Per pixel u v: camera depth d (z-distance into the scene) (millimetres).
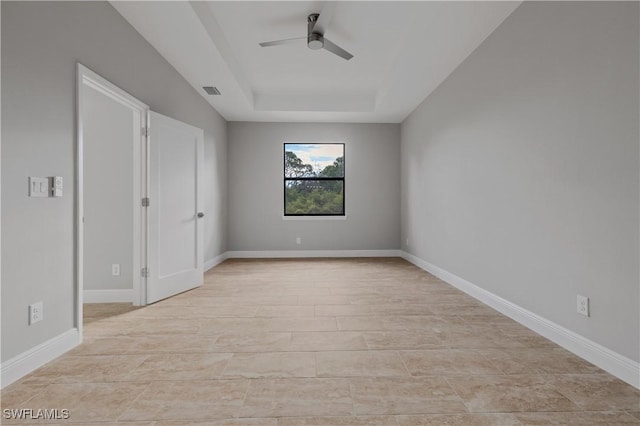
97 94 3127
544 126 2250
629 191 1653
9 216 1651
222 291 3547
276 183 6023
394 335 2299
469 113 3342
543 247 2277
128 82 2717
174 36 2953
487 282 3037
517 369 1807
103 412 1422
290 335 2303
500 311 2805
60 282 1982
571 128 2010
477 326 2475
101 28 2355
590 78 1868
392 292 3502
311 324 2523
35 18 1786
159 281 3168
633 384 1628
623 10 1668
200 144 3754
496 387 1624
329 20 2900
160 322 2574
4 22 1614
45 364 1853
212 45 3115
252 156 5992
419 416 1397
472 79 3271
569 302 2047
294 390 1599
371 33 3373
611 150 1746
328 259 5781
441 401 1506
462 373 1763
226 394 1563
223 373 1765
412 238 5387
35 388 1609
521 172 2512
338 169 6141
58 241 1962
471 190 3322
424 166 4746
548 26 2199
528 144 2424
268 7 2928
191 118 4184
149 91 3078
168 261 3293
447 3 2506
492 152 2920
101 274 3145
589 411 1431
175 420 1372
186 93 3992
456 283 3695
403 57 3549
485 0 2447
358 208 6090
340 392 1581
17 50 1682
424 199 4766
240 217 5992
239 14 3041
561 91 2090
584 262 1929
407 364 1866
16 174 1685
